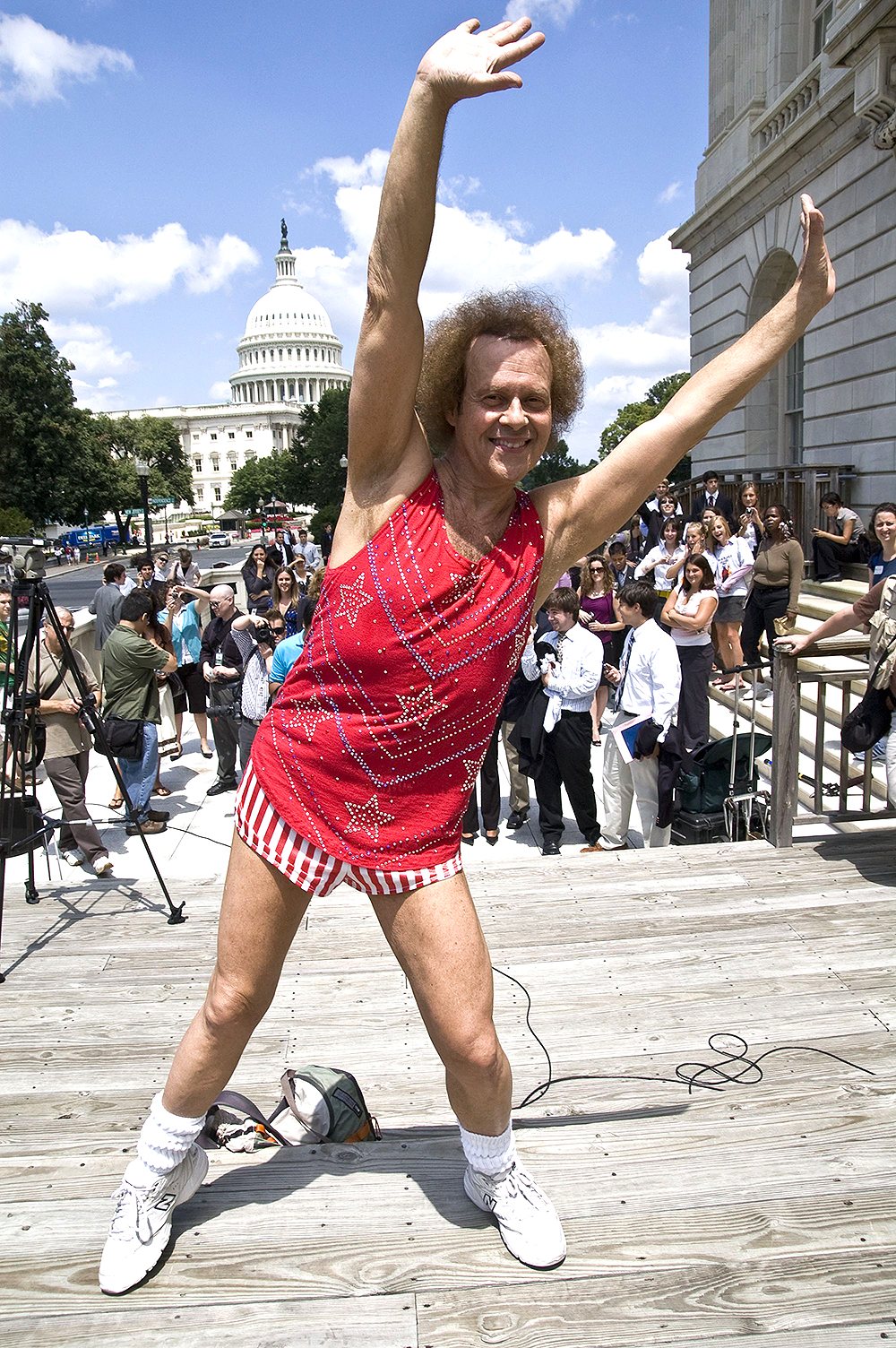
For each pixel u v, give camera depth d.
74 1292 1.85
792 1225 2.04
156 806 8.10
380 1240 1.96
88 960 4.00
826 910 4.05
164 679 7.00
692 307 19.61
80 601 29.56
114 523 82.25
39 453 51.44
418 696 1.57
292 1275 1.87
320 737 1.62
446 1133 2.59
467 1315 1.79
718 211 17.23
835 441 13.12
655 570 10.02
